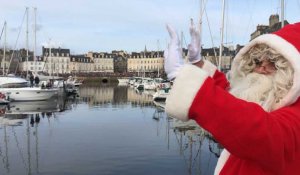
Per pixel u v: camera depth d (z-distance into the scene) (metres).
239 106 1.60
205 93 1.61
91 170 12.80
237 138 1.59
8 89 38.84
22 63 84.25
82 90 74.06
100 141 18.17
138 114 30.67
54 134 20.45
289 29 1.94
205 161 13.78
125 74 130.25
